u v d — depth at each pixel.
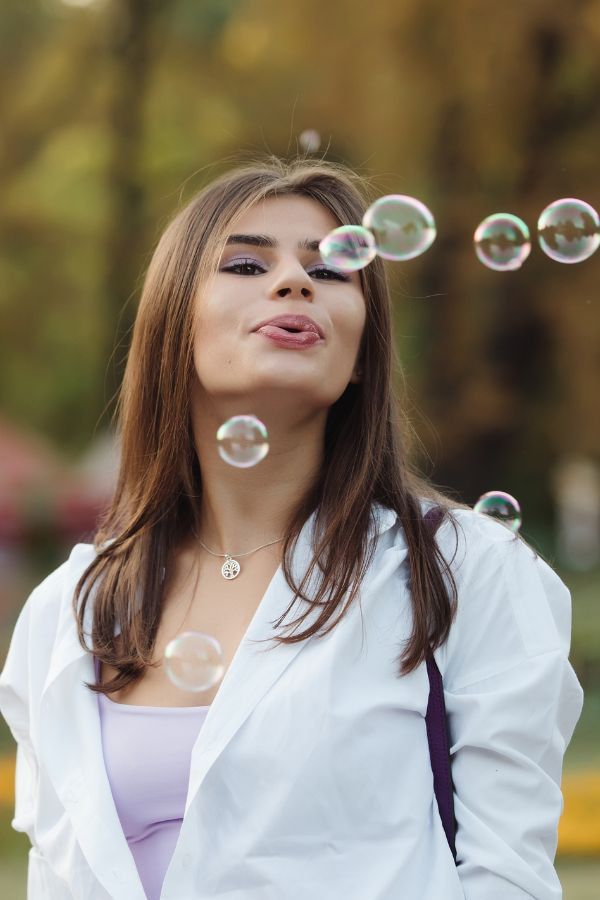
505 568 2.87
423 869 2.64
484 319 21.64
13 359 31.00
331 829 2.64
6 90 23.84
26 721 3.35
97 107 23.27
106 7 22.09
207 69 22.47
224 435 2.94
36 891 3.11
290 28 20.19
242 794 2.70
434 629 2.79
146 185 22.50
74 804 2.90
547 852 2.71
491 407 22.22
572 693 2.87
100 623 3.16
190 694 2.97
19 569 21.91
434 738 2.76
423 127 19.41
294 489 3.13
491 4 18.42
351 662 2.75
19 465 23.08
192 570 3.21
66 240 25.72
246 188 3.16
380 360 3.19
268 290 3.01
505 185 19.62
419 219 3.46
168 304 3.19
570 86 19.09
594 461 24.36
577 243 4.08
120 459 3.43
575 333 21.47
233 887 2.66
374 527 2.95
